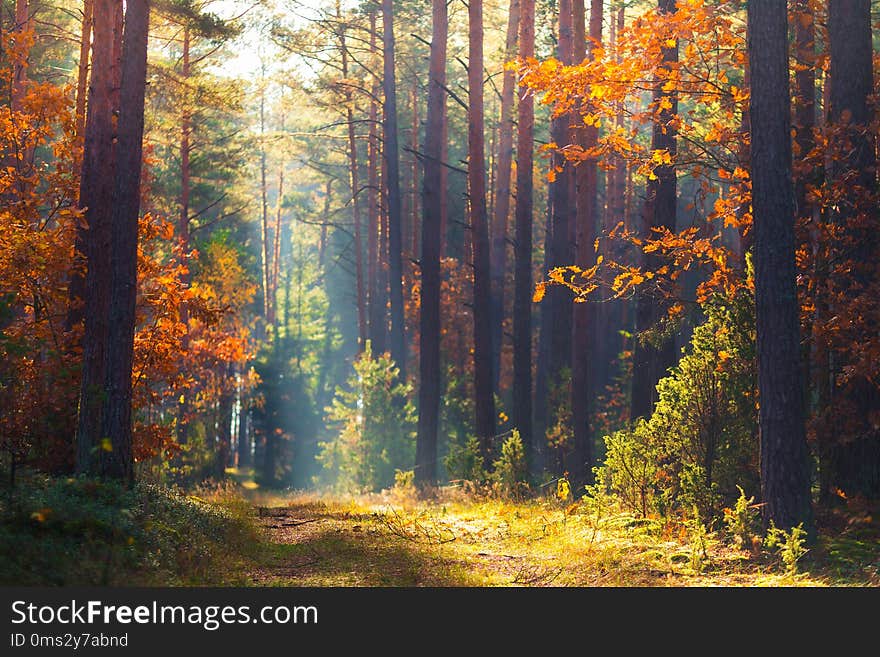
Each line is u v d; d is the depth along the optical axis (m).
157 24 27.84
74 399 15.40
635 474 14.50
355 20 41.34
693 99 15.74
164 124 33.84
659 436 14.27
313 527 16.17
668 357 18.70
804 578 9.92
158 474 24.86
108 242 16.48
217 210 58.94
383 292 41.28
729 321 13.92
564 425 28.61
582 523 14.98
